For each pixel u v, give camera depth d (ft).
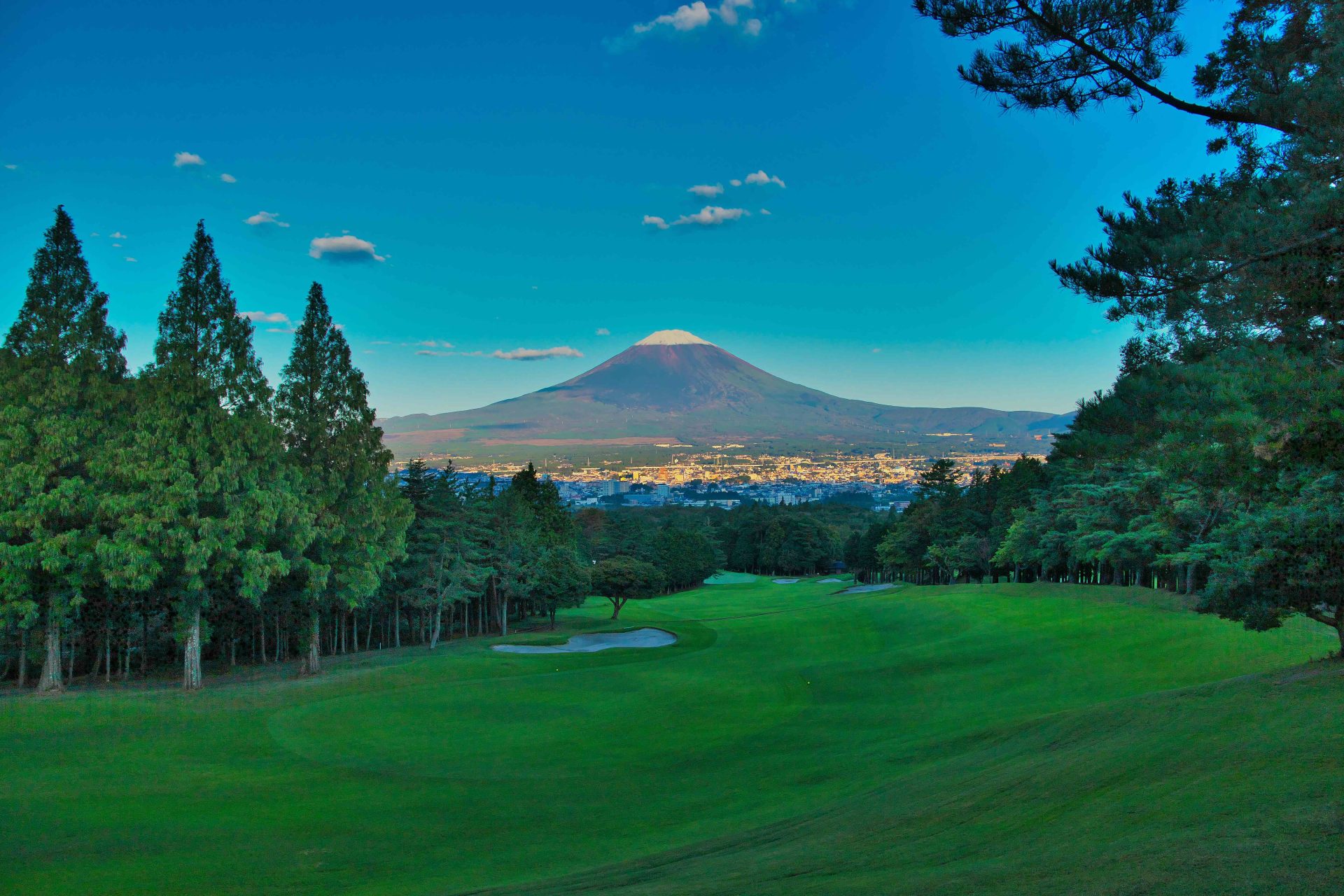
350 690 112.27
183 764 71.77
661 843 49.62
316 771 70.59
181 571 117.19
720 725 89.86
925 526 294.46
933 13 40.09
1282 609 64.69
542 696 107.76
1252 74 44.29
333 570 141.08
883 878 28.73
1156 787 35.45
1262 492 52.75
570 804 60.54
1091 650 112.47
